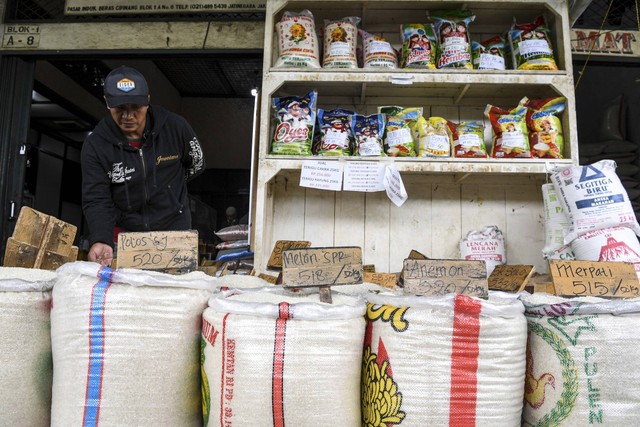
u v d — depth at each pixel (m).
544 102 2.10
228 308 0.94
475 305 0.95
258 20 2.67
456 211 2.28
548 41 2.15
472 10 2.24
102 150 1.73
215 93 6.57
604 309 0.98
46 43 2.72
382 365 0.98
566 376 0.97
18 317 0.95
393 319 0.98
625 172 2.83
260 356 0.91
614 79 3.03
